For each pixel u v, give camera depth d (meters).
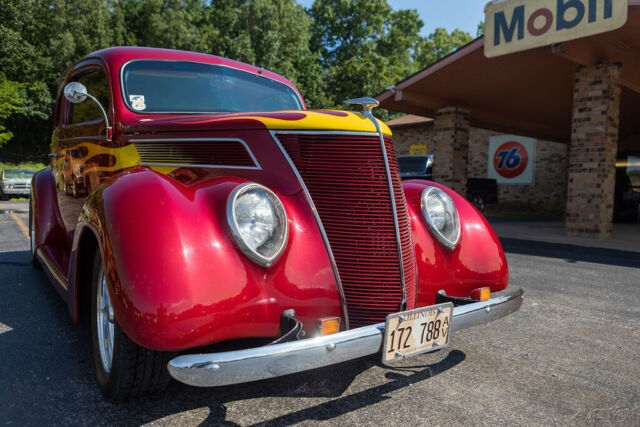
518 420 2.20
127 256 1.87
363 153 2.33
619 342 3.28
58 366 2.72
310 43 45.78
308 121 2.36
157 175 2.21
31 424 2.08
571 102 12.47
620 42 8.52
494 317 2.48
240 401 2.33
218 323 1.88
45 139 34.06
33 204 4.60
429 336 2.18
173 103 3.27
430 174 14.42
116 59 3.30
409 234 2.51
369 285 2.30
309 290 2.14
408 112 12.52
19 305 3.90
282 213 2.14
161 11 36.28
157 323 1.77
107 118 3.15
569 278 5.39
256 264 2.02
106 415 2.17
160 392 2.31
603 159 8.89
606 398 2.44
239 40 33.53
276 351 1.78
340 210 2.30
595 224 9.09
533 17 8.09
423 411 2.26
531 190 18.98
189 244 1.91
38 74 31.91
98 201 2.18
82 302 2.70
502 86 11.02
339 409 2.27
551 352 3.08
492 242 2.89
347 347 1.92
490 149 20.16
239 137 2.46
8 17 32.88
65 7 33.00
